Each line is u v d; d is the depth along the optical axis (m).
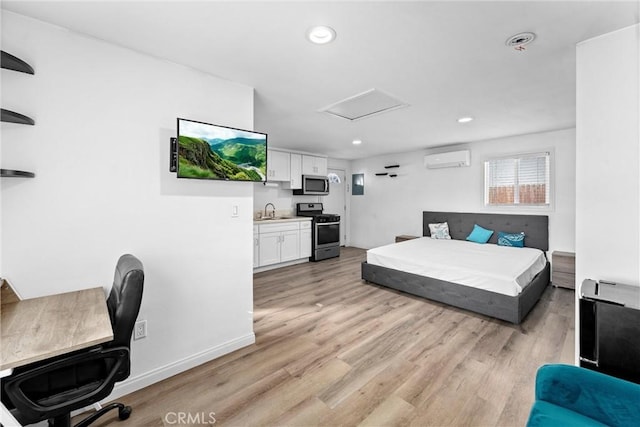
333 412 1.63
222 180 2.17
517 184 4.52
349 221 7.36
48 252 1.56
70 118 1.60
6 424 0.99
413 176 5.90
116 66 1.75
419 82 2.33
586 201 1.64
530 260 3.42
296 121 3.53
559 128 3.93
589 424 1.01
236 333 2.34
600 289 1.43
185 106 2.03
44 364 1.19
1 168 1.44
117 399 1.74
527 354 2.21
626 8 1.37
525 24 1.53
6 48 1.43
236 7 1.39
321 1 1.34
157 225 1.93
